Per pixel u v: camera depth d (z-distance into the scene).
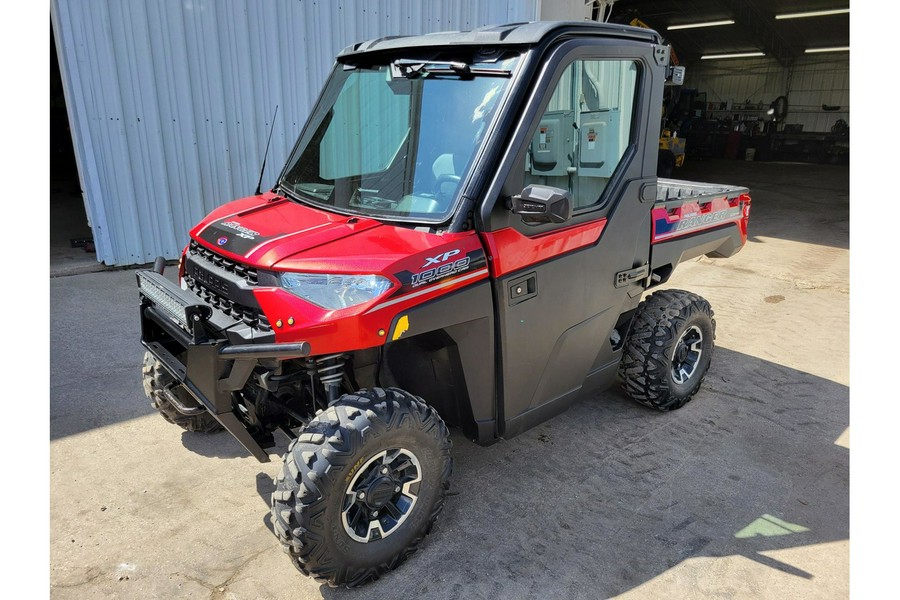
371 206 2.71
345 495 2.35
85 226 8.16
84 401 3.89
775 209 11.62
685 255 3.82
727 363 4.80
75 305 5.46
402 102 2.83
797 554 2.76
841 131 22.06
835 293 6.55
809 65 24.77
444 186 2.57
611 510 3.04
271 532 2.84
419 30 7.80
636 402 4.11
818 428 3.85
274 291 2.26
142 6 6.04
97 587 2.49
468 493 3.14
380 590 2.51
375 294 2.27
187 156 6.69
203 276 2.63
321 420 2.34
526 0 8.43
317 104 3.27
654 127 3.24
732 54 25.91
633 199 3.20
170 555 2.68
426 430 2.51
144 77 6.23
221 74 6.63
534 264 2.73
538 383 3.01
